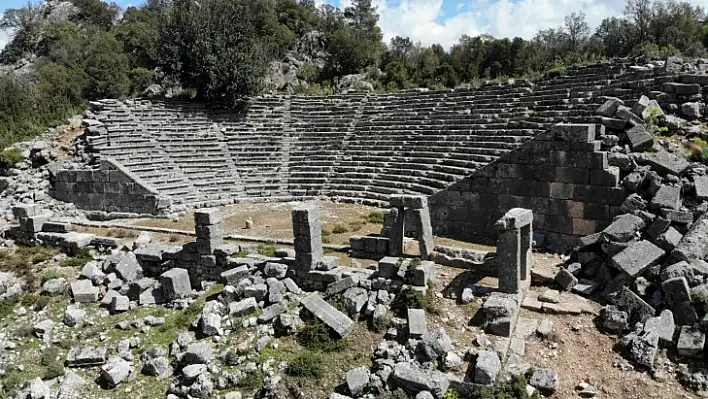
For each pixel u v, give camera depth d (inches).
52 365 579.5
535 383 461.7
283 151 1378.0
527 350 507.8
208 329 594.2
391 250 716.0
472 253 665.6
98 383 549.3
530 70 2052.2
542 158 743.1
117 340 620.1
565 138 719.1
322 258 666.8
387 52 2760.8
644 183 665.0
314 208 661.9
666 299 516.4
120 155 1202.6
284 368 530.0
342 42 2509.8
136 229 966.4
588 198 708.0
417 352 510.6
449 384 472.7
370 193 1127.6
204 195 1194.6
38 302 704.4
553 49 2436.0
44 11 3663.9
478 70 2261.3
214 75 1523.1
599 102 978.1
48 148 1251.8
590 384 463.2
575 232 723.4
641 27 2160.4
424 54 2532.0
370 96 1530.5
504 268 568.4
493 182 796.6
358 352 541.6
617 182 685.3
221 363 550.6
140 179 1133.1
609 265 595.5
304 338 563.5
